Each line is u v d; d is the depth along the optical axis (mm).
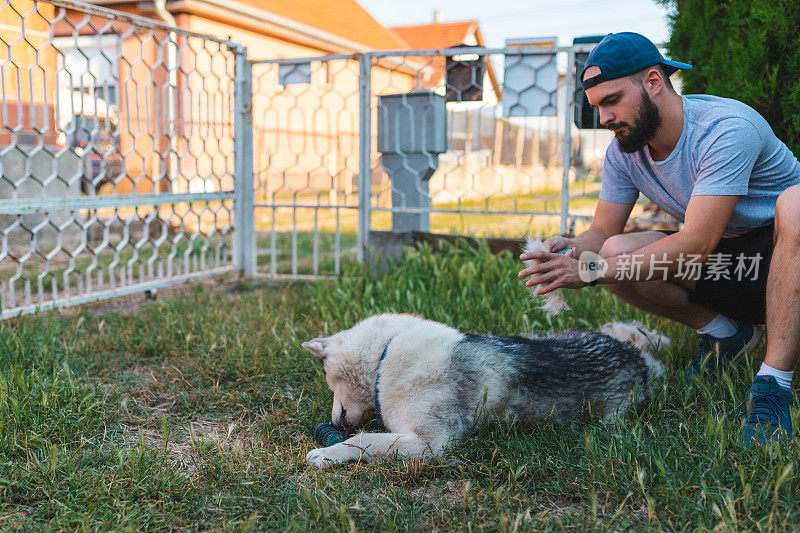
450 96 6863
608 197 3479
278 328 4762
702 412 2869
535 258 2750
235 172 7148
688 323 3572
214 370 3910
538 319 4512
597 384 3043
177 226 10328
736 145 2723
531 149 7973
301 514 2312
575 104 6262
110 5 12305
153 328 4848
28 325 4562
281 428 3203
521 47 6336
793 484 2275
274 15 14484
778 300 2701
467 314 4676
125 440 3004
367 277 5914
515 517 2271
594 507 2156
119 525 2197
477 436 2895
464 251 6398
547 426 2936
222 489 2529
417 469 2619
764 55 3885
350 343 3117
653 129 2799
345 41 17906
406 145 7055
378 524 2227
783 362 2707
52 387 3244
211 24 12930
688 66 2781
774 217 2852
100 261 8297
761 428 2613
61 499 2387
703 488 2229
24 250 8656
